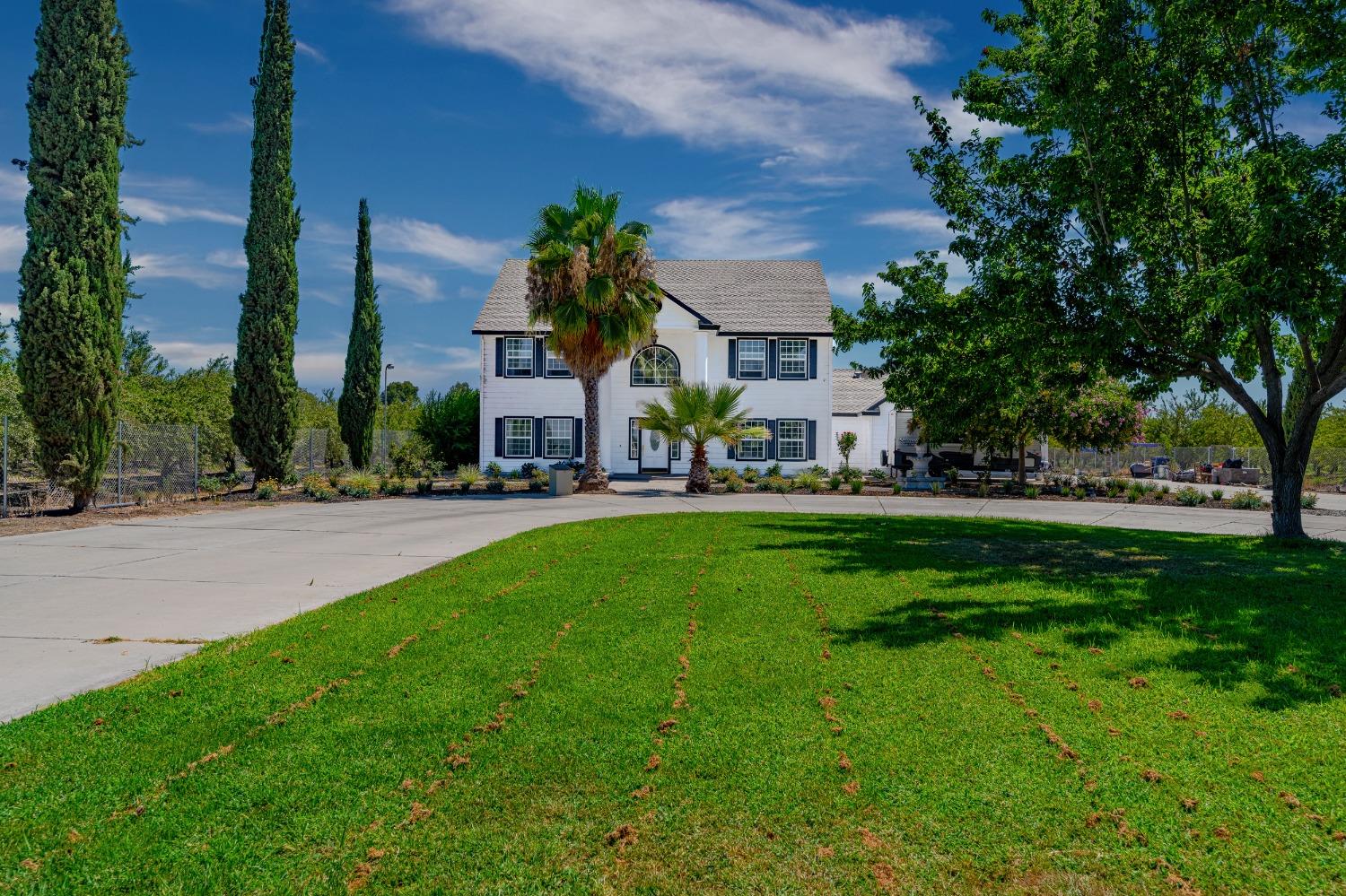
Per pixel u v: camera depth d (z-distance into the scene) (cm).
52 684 486
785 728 405
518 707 437
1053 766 362
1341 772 355
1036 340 1123
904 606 673
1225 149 1194
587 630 600
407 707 437
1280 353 1300
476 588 761
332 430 3195
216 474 2330
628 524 1316
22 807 321
